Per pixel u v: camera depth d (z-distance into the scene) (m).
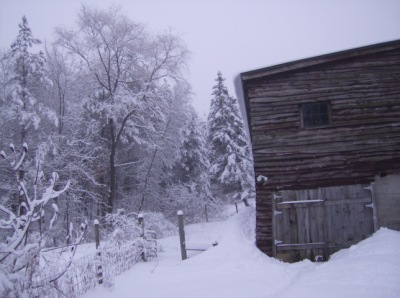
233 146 28.09
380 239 8.93
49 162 21.62
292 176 10.92
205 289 7.26
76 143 23.33
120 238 10.81
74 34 24.52
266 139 11.18
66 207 22.44
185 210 29.27
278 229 10.79
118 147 27.09
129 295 7.10
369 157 10.70
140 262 11.31
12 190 20.28
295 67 11.15
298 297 5.98
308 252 10.55
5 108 20.98
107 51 25.19
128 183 28.55
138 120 26.03
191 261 10.42
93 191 24.44
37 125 20.52
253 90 11.47
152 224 19.44
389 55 11.16
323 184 10.77
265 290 6.82
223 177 27.73
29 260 5.26
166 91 26.50
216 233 12.68
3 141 21.44
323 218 10.61
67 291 6.51
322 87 11.20
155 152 26.94
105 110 23.80
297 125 11.09
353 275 6.70
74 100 26.25
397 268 6.61
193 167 33.34
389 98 10.95
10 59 21.59
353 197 10.54
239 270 8.99
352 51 11.02
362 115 10.94
